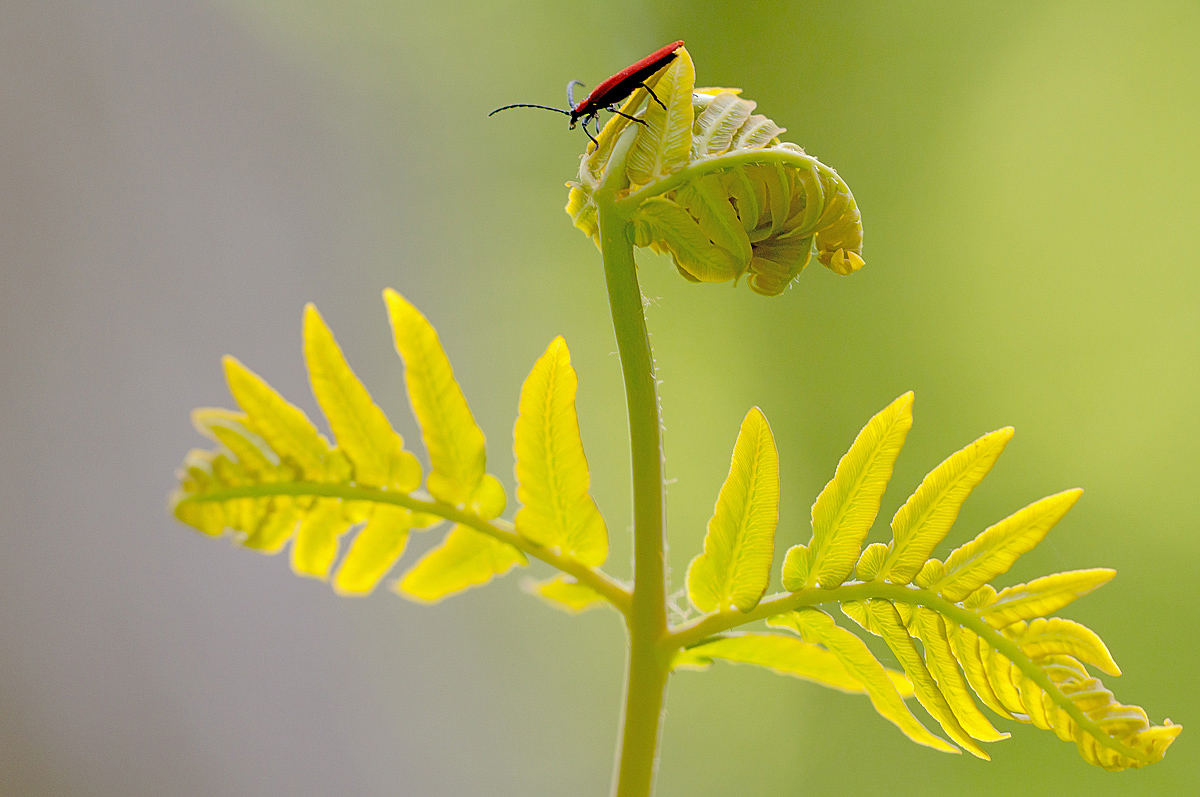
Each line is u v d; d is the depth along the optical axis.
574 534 0.36
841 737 0.83
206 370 0.86
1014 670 0.36
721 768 0.85
